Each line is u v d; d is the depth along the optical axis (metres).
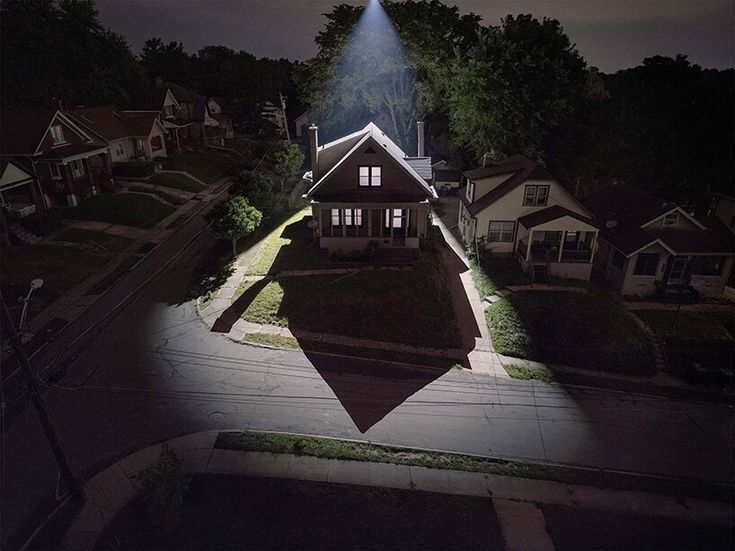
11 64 47.38
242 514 14.87
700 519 16.19
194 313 25.64
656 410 21.78
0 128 37.03
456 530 14.90
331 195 29.31
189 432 18.06
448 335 25.28
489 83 39.03
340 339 23.92
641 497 16.89
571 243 33.91
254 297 26.56
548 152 45.69
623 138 51.22
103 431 17.89
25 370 13.14
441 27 48.34
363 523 14.87
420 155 36.53
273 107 82.75
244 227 30.12
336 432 18.55
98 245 32.66
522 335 25.69
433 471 17.11
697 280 31.27
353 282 27.28
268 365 21.97
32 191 35.09
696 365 24.39
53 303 25.77
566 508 16.11
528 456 18.27
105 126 47.25
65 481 14.77
